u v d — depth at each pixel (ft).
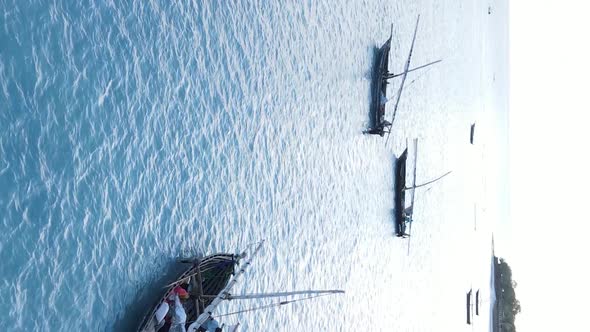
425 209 189.26
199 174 86.22
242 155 96.37
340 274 125.29
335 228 125.18
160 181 79.05
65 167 65.57
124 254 72.13
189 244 83.35
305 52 117.19
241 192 95.35
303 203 113.29
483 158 301.02
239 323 83.97
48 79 64.54
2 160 58.75
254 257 95.81
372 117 148.97
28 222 60.70
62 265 63.93
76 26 68.39
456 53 238.48
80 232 66.49
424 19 196.03
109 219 70.54
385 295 150.00
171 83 82.33
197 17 87.56
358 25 142.82
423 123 190.90
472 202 269.03
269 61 104.78
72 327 64.54
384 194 154.51
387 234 154.92
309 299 111.55
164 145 80.28
